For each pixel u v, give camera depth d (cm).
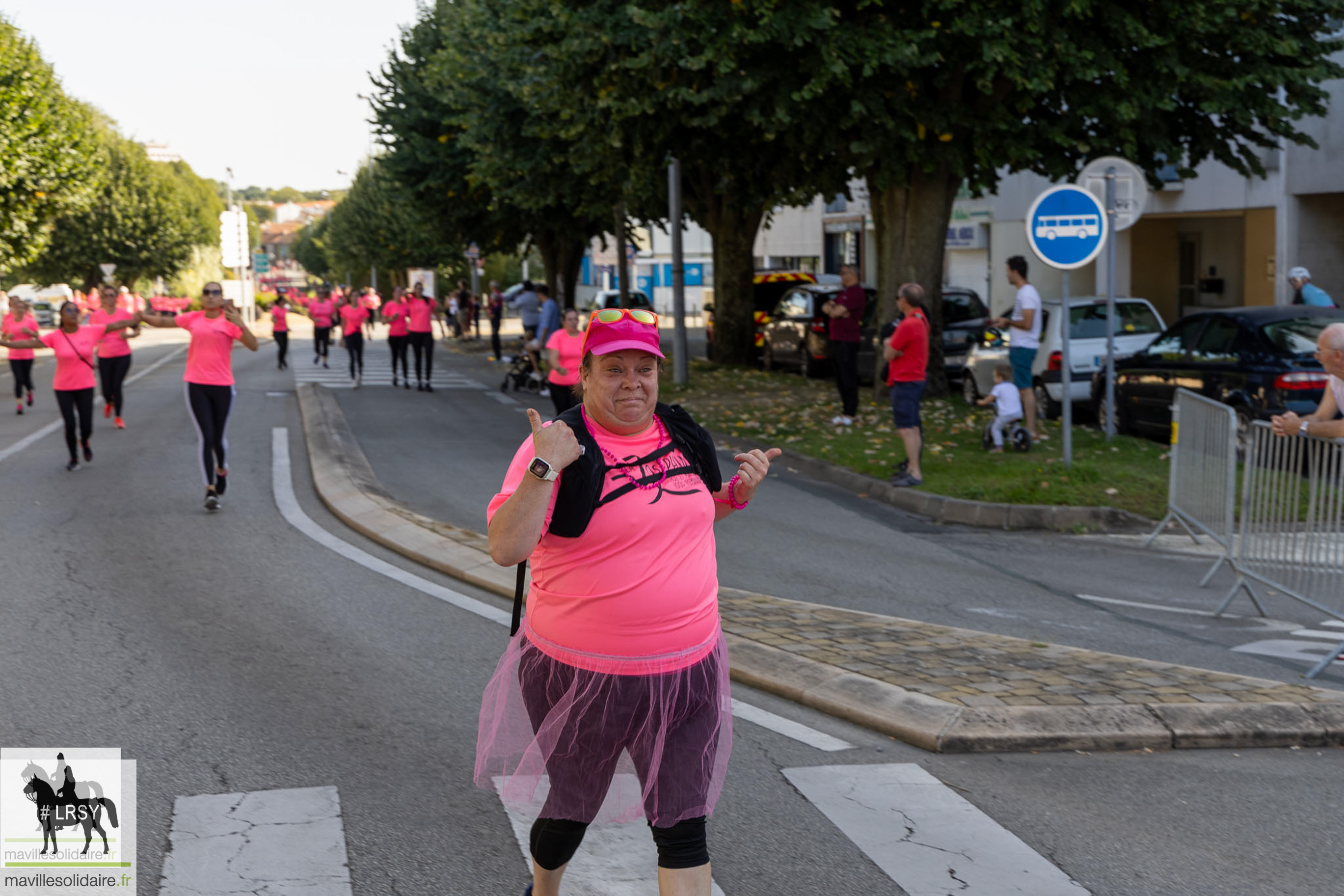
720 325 2781
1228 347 1337
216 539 973
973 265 3653
